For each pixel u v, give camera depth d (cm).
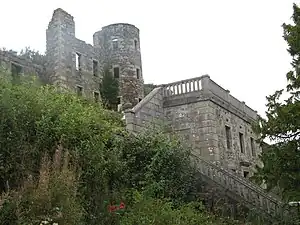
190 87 2373
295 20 1352
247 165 2597
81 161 1166
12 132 1096
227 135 2491
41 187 943
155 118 2280
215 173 1761
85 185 1162
